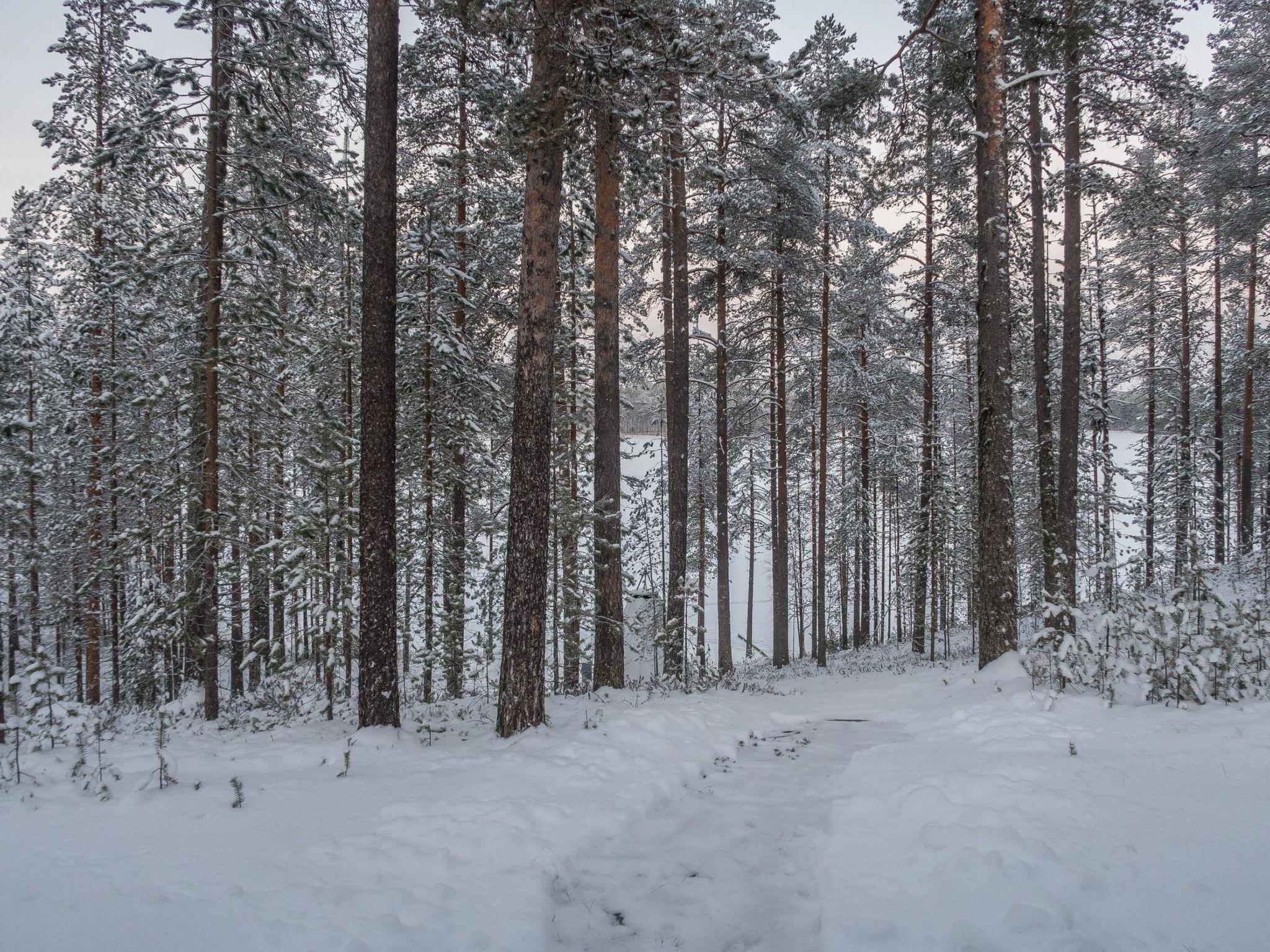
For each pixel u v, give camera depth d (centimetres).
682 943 337
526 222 746
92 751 641
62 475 1517
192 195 1166
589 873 415
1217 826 344
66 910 325
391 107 766
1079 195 1269
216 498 984
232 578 1091
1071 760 489
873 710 997
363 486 750
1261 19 1683
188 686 1098
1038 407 1422
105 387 1452
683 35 752
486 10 748
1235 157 1641
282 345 1272
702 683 1188
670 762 635
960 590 2781
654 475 2459
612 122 809
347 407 1350
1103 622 693
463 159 1353
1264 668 629
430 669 1213
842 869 381
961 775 469
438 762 613
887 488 2847
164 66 912
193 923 320
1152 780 421
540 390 738
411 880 378
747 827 489
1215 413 2308
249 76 983
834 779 600
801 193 1543
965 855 347
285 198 1012
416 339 1328
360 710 739
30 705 577
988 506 1027
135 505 1349
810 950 323
